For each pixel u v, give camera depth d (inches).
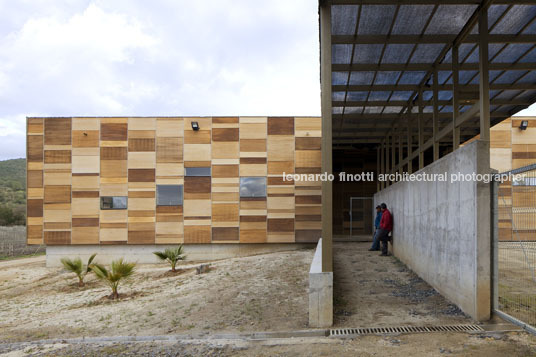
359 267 350.6
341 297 245.8
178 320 232.5
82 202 584.4
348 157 658.2
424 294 245.0
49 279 503.2
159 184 584.4
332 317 192.1
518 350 145.1
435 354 146.2
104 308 301.4
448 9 217.5
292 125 585.9
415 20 233.5
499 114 362.3
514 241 227.1
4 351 194.5
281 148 585.0
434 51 270.8
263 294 282.5
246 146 585.3
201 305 265.6
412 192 322.0
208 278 382.9
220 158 585.0
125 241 579.8
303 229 577.9
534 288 224.1
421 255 291.1
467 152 196.2
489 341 156.0
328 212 198.1
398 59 286.0
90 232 581.6
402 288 265.3
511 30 233.8
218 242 577.6
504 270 268.2
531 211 207.8
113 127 588.1
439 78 316.5
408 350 152.7
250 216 580.4
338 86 336.2
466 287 195.8
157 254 482.0
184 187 583.5
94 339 204.4
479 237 183.5
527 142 542.9
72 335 219.9
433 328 177.0
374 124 447.2
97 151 587.5
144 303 300.7
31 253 845.8
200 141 586.2
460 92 327.3
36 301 375.9
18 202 2324.1
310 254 490.3
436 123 286.2
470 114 214.5
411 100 362.9
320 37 225.5
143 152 586.9
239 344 179.5
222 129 586.2
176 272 472.7
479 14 209.2
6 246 924.6
